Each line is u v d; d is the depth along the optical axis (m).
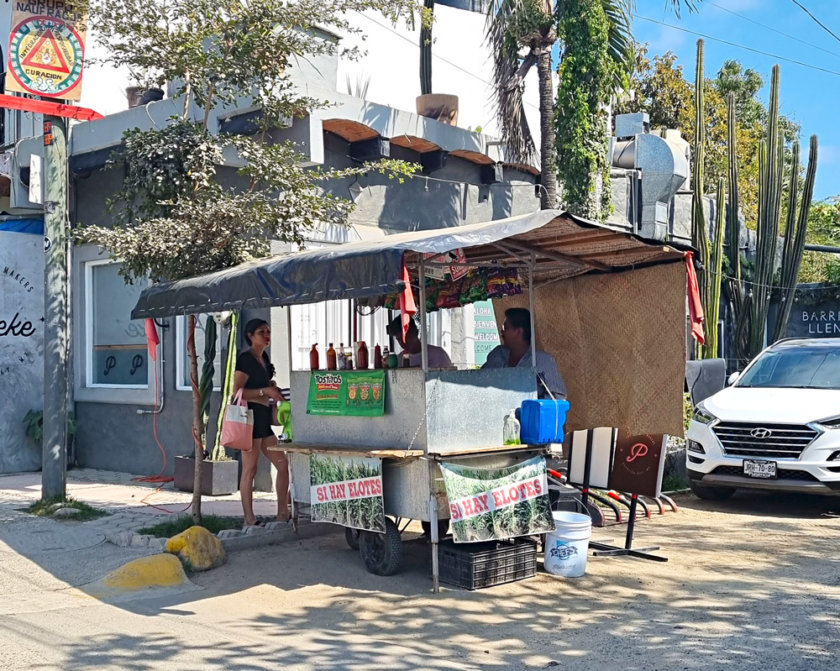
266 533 7.80
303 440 7.45
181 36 7.86
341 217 8.79
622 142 15.84
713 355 14.23
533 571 6.79
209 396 10.10
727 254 17.62
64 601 6.27
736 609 6.02
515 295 8.23
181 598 6.33
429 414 6.25
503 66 12.45
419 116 11.52
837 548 7.87
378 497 6.55
